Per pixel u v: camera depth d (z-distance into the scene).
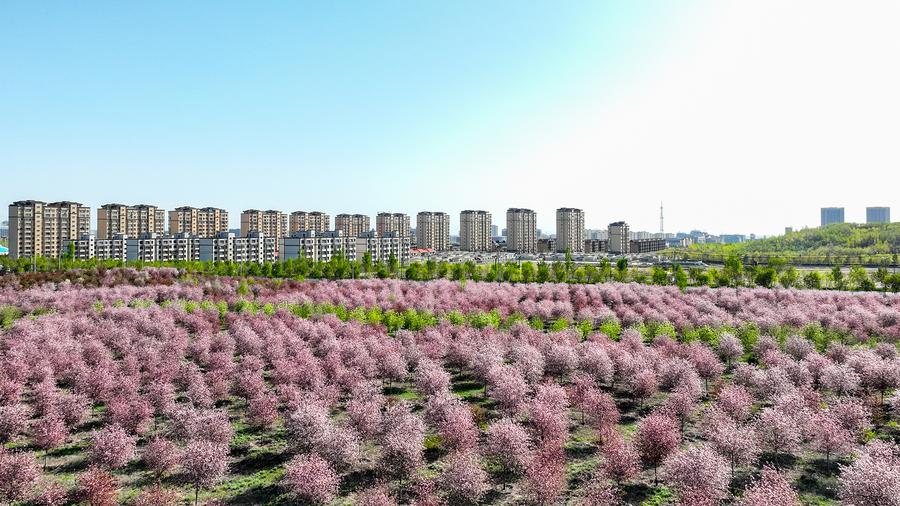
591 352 31.77
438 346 35.53
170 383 29.50
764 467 20.39
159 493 18.23
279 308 52.06
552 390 26.12
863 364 29.75
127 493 19.50
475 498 18.17
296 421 22.16
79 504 18.59
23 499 18.70
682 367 29.53
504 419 22.16
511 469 20.69
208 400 26.88
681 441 23.67
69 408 24.73
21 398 28.28
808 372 29.33
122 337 38.09
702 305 55.81
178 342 37.56
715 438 21.09
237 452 23.14
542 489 18.09
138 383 29.34
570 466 21.56
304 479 18.19
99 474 18.98
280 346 35.41
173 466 20.56
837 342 35.69
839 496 17.94
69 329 40.53
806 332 39.75
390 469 20.31
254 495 19.56
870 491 16.47
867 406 26.19
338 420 26.17
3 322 46.19
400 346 35.28
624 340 37.59
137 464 21.83
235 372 31.14
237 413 27.59
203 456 19.03
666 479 18.56
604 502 17.56
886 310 48.88
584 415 26.69
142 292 63.28
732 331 40.97
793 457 22.02
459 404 24.84
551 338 37.69
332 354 32.31
